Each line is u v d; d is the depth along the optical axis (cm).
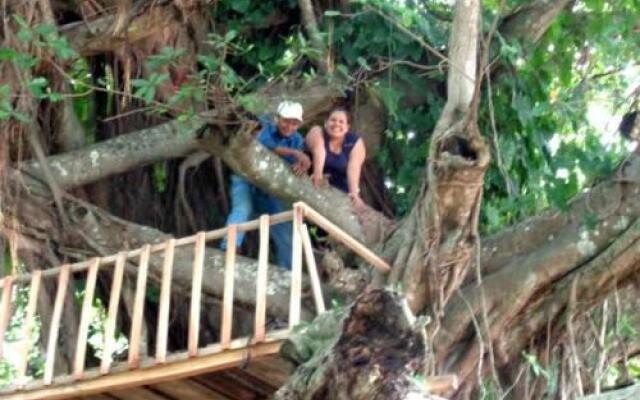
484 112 1481
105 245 1441
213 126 1352
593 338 1391
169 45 1522
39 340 1438
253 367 1116
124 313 1504
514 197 1440
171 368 1131
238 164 1374
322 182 1397
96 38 1495
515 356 1361
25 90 1427
